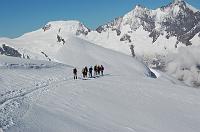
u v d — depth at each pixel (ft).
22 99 119.24
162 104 152.05
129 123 117.29
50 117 100.17
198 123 132.36
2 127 79.36
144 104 147.43
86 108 125.49
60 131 88.38
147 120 124.88
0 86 144.66
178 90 185.68
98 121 111.65
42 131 84.12
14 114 94.38
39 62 263.70
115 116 122.72
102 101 140.46
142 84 192.75
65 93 145.07
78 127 96.78
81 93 150.00
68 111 115.44
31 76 187.73
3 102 110.93
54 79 187.01
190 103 160.76
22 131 79.92
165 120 128.98
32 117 94.94
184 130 120.78
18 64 222.28
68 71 240.94
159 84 199.82
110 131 102.83
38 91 141.90
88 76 222.07
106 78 209.77
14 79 169.27
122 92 164.35
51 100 126.41
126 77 222.89
